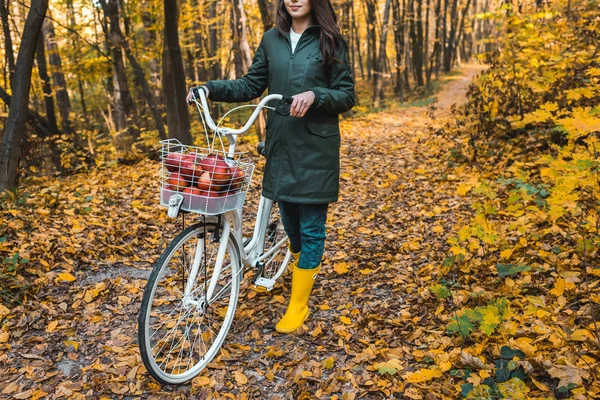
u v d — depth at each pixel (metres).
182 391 2.41
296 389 2.39
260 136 9.47
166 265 2.35
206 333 2.83
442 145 8.12
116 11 10.88
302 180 2.71
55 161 9.98
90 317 3.08
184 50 18.23
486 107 6.74
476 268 3.34
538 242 3.51
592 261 3.16
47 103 11.75
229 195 2.39
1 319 2.95
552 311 2.70
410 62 36.19
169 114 8.44
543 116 3.23
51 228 4.35
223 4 17.72
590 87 4.35
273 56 2.72
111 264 3.91
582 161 2.59
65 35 14.10
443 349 2.55
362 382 2.40
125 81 12.27
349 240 4.46
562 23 6.68
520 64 6.75
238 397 2.34
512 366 2.21
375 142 10.03
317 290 3.46
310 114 2.67
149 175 6.87
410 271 3.64
